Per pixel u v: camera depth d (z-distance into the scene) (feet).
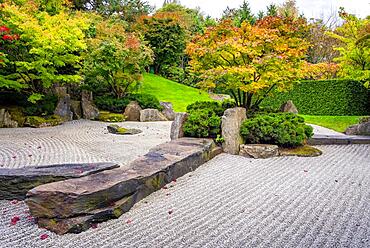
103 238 9.01
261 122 20.48
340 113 45.55
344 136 26.78
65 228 9.23
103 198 10.02
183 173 15.35
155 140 26.50
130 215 10.60
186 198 12.34
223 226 9.90
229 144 20.31
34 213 9.68
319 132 31.71
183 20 68.90
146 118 41.52
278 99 50.78
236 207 11.51
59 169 12.53
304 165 17.80
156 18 66.39
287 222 10.22
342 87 45.29
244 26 21.86
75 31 33.45
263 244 8.75
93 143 24.64
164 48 66.59
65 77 35.63
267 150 19.25
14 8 30.32
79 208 9.40
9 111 34.40
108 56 41.34
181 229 9.65
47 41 31.14
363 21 36.45
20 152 20.75
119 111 43.34
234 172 16.21
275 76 20.72
